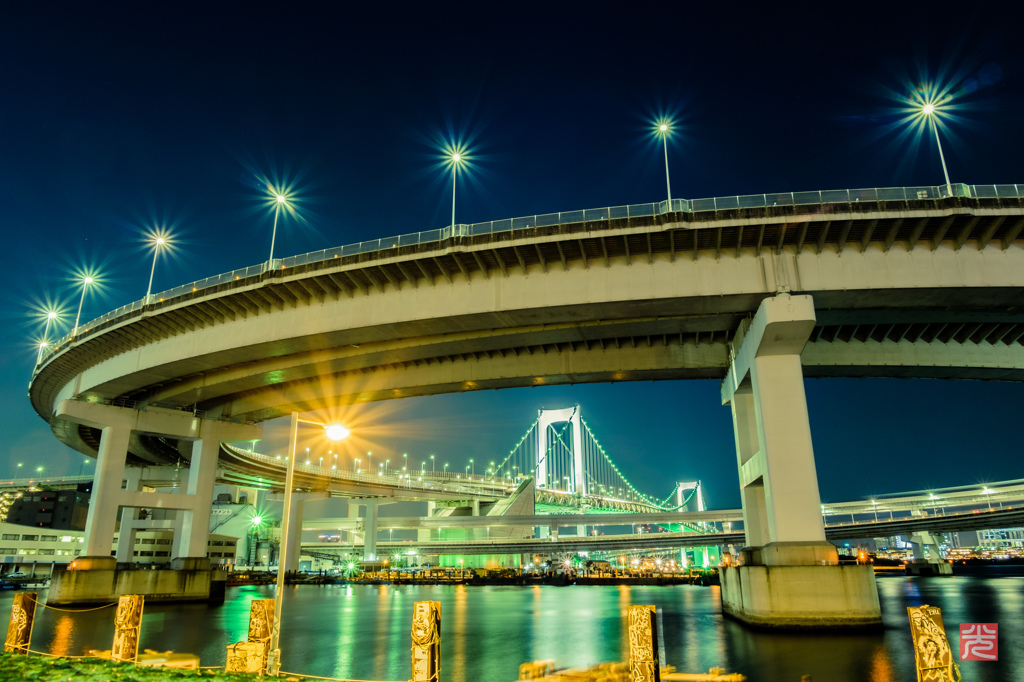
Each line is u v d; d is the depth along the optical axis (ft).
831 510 563.07
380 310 163.43
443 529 592.60
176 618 171.63
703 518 507.30
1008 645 107.76
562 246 148.36
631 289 146.30
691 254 146.00
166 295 188.03
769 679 79.05
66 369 233.14
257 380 203.82
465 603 252.01
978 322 162.30
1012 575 454.40
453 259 154.30
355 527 624.18
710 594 317.22
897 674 82.12
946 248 138.92
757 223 137.39
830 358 177.88
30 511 529.04
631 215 143.54
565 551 546.67
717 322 163.32
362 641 124.67
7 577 402.93
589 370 186.80
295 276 165.58
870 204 134.41
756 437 173.27
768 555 135.33
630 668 45.62
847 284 139.03
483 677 84.43
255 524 639.35
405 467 612.70
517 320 158.51
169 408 239.09
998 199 131.54
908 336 176.55
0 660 52.65
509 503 609.83
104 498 221.05
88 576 212.02
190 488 238.48
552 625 157.48
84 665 51.19
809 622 126.41
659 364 184.03
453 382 197.26
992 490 505.25
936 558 478.18
